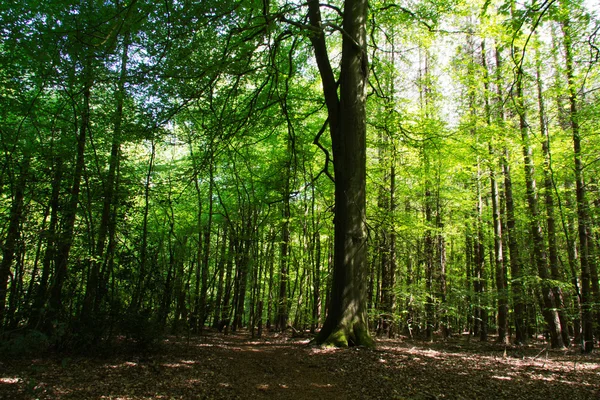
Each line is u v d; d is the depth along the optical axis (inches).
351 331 349.4
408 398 219.6
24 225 336.2
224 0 306.5
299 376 261.7
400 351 355.9
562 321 564.7
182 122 457.1
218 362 301.3
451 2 463.8
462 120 554.9
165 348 345.4
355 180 375.2
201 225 602.5
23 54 299.0
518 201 743.1
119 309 317.1
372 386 241.3
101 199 342.6
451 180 690.8
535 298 586.9
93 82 306.7
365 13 408.5
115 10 299.1
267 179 587.2
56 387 212.8
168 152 743.1
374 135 624.7
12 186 310.5
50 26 296.5
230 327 764.6
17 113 318.7
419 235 610.9
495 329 990.4
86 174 323.9
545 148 533.0
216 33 348.2
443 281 646.5
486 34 458.3
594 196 524.4
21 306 308.2
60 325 264.4
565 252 725.3
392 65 563.5
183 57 324.8
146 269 354.0
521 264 574.9
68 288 321.7
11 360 266.2
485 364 328.8
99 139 392.8
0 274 305.4
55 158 324.8
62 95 336.8
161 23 307.3
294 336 571.8
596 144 468.1
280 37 385.7
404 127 536.4
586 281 461.4
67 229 319.3
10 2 277.3
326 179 642.2
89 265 313.1
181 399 205.2
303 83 585.0
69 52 296.4
